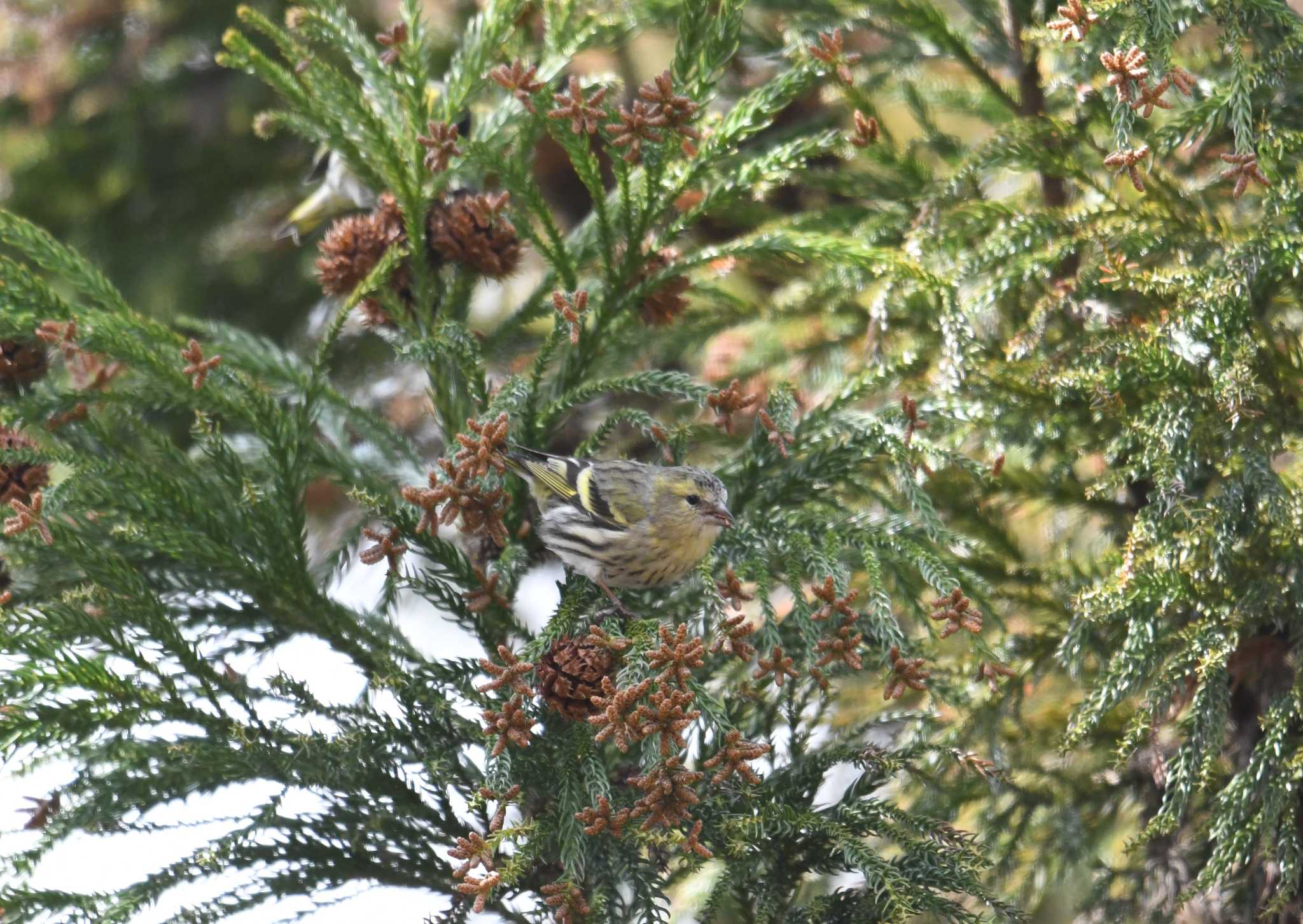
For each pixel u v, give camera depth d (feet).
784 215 34.76
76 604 24.31
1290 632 25.93
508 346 32.63
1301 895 25.46
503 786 21.81
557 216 44.91
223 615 26.50
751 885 24.04
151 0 48.16
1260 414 25.80
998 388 28.60
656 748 21.71
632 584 26.96
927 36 32.45
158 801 23.18
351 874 24.16
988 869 25.93
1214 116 26.35
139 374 27.48
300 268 48.47
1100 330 28.17
